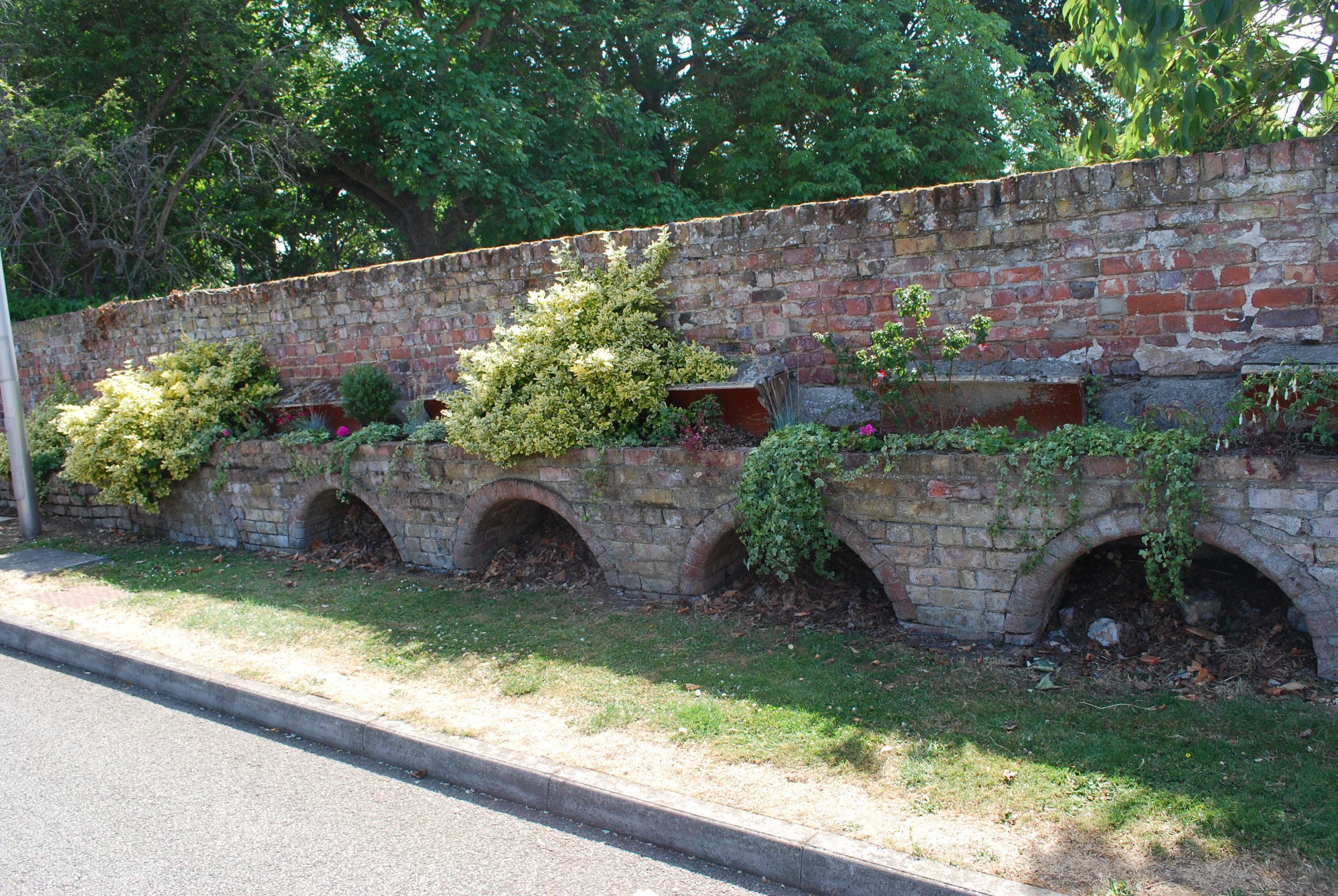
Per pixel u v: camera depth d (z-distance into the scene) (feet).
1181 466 14.23
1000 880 9.92
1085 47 21.03
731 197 54.85
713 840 11.41
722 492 18.94
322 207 61.05
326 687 16.71
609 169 48.55
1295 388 13.97
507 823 12.58
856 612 18.30
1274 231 15.26
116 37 45.96
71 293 49.88
